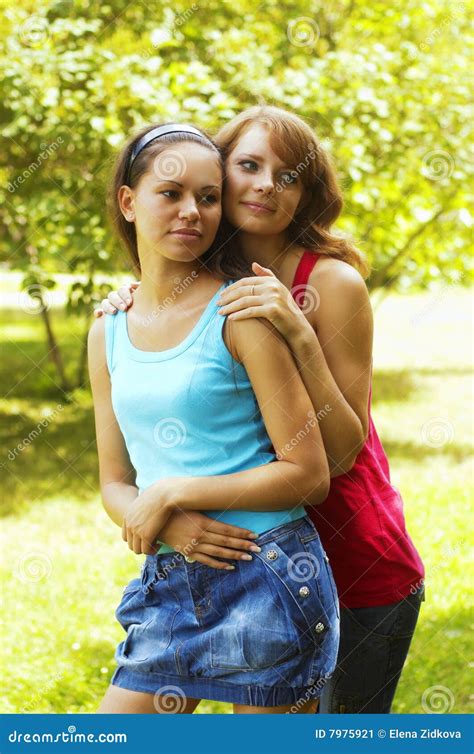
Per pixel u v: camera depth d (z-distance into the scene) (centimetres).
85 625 392
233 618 182
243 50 616
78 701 328
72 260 639
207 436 184
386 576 224
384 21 686
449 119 652
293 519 187
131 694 192
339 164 596
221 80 627
